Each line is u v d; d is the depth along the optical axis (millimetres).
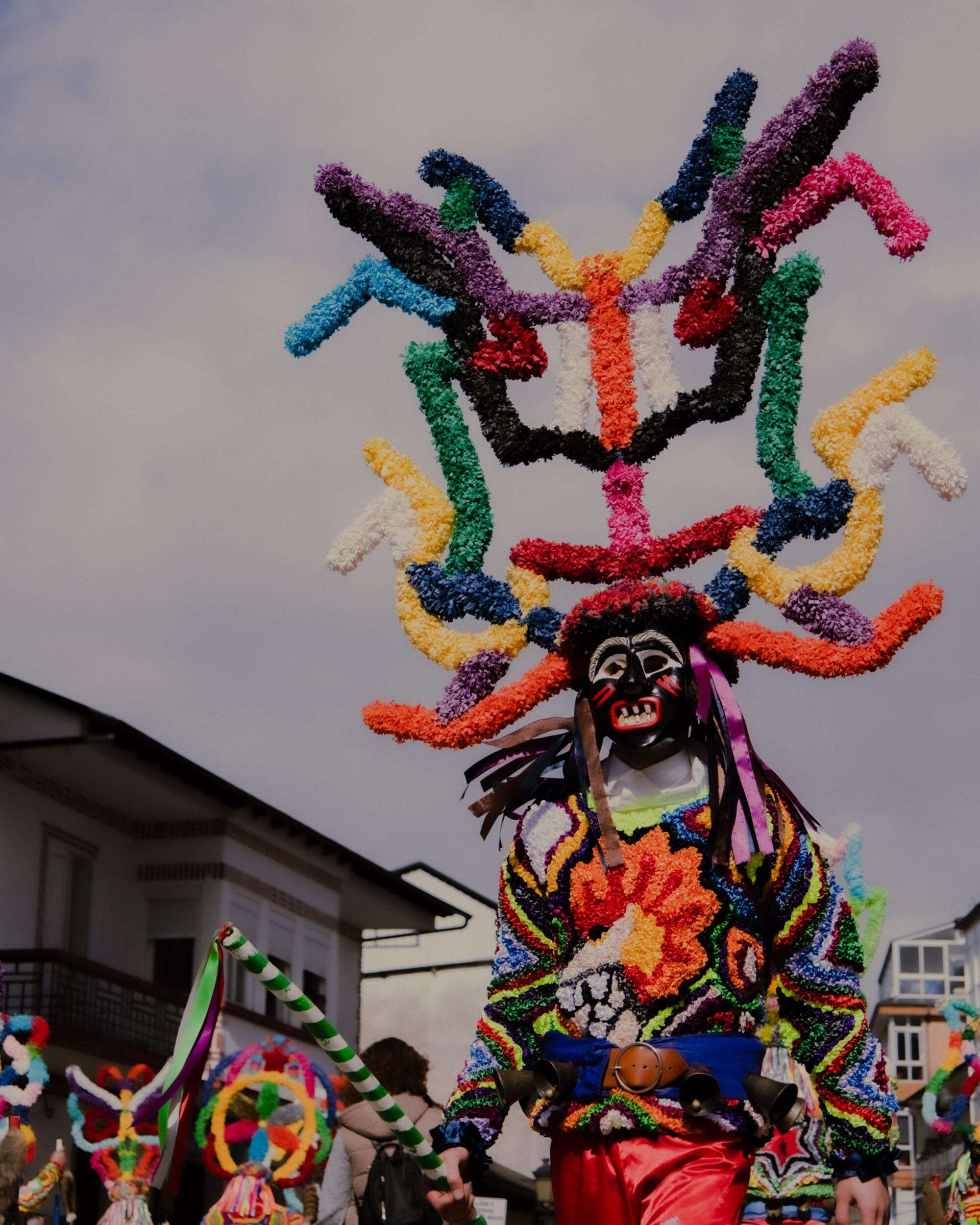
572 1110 4109
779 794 4500
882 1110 4141
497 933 4500
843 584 4746
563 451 5105
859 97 5070
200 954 26438
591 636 4551
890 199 5004
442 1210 4254
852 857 10672
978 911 41312
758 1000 4211
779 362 5004
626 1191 4008
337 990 30266
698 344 5121
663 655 4461
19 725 23594
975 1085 12625
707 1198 3963
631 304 5156
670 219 5203
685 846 4285
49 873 24609
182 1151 4316
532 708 4809
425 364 5195
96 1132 13609
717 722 4387
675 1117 4020
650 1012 4156
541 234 5258
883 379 4879
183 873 26672
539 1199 21438
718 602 4785
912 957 43625
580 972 4230
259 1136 12234
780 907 4258
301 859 29172
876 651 4660
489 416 5137
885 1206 4117
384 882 30984
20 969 22609
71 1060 22281
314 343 5230
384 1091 4121
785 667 4695
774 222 5066
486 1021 4418
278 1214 11477
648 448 5055
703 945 4184
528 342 5180
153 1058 23625
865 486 4797
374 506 5074
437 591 4977
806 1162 7242
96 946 25578
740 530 4867
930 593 4699
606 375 5121
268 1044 12984
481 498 5098
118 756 24203
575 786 4570
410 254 5258
